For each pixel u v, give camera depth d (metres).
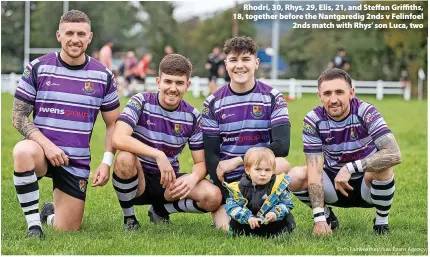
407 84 29.89
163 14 43.41
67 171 5.92
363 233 6.06
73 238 5.68
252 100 6.02
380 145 5.75
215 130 6.02
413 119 18.11
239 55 5.90
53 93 5.89
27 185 5.63
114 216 6.81
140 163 6.03
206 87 27.39
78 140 5.94
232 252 5.27
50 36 40.12
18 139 12.27
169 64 5.80
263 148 5.58
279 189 5.55
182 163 10.14
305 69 42.34
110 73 6.07
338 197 6.11
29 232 5.63
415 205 7.49
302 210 7.16
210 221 6.65
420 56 32.19
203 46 45.16
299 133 14.10
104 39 41.41
